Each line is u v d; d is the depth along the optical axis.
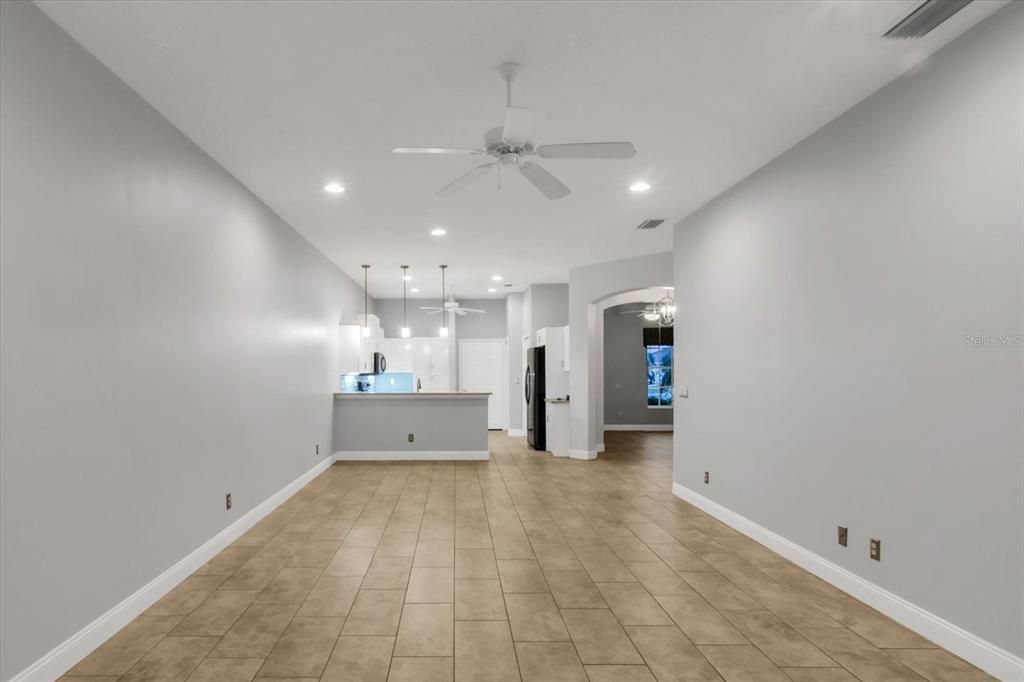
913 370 2.74
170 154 3.27
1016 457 2.25
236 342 4.20
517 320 10.70
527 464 7.53
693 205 5.01
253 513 4.52
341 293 8.07
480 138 3.55
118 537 2.74
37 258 2.23
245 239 4.39
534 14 2.32
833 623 2.82
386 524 4.60
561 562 3.72
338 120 3.28
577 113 3.24
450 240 6.33
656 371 12.13
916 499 2.72
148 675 2.33
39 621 2.22
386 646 2.59
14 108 2.12
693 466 5.25
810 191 3.52
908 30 2.45
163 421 3.16
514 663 2.45
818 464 3.44
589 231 5.96
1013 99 2.27
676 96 3.04
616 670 2.40
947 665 2.42
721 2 2.25
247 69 2.72
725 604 3.06
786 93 3.01
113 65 2.66
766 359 4.00
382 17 2.32
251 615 2.91
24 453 2.16
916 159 2.73
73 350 2.43
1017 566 2.25
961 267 2.49
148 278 3.02
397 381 10.46
